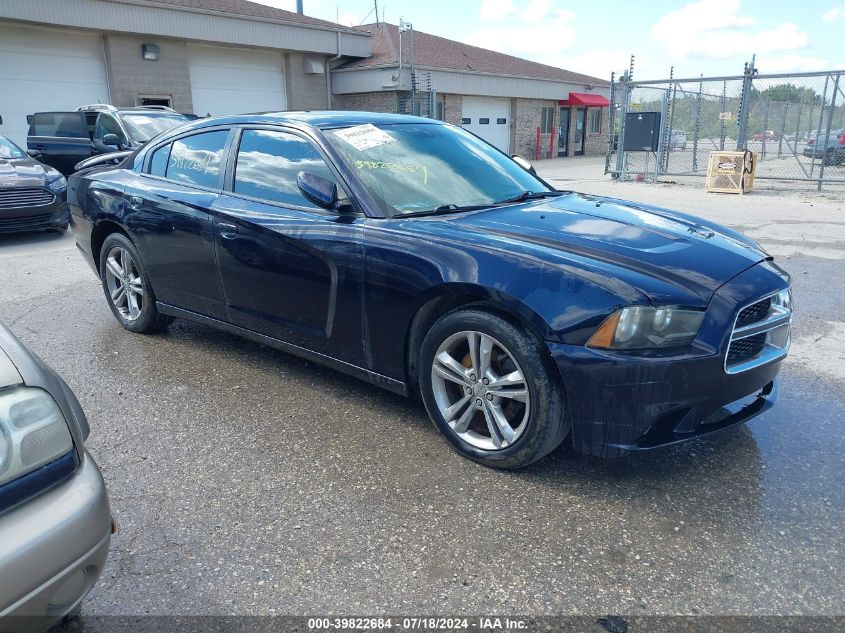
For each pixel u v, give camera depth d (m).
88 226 5.04
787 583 2.33
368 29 28.05
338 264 3.38
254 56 21.92
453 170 3.90
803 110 20.19
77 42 17.67
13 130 16.84
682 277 2.76
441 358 3.13
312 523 2.69
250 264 3.84
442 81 23.94
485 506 2.79
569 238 3.07
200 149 4.38
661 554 2.49
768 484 2.95
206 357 4.54
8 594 1.59
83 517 1.75
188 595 2.30
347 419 3.60
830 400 3.80
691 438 2.78
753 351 2.90
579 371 2.66
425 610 2.23
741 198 12.91
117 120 11.55
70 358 4.55
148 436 3.44
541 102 29.59
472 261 2.93
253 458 3.21
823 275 6.70
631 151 16.48
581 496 2.86
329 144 3.66
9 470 1.67
